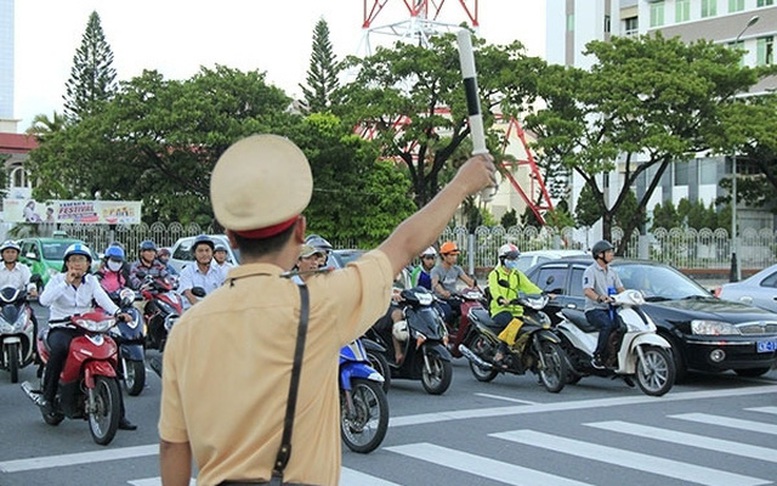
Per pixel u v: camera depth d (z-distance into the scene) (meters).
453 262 14.74
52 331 9.39
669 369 11.79
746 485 7.42
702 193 55.41
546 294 13.66
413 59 35.34
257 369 2.43
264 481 2.42
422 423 10.09
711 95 34.25
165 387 2.58
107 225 34.34
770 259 35.47
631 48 35.50
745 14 53.97
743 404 11.34
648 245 33.84
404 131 36.09
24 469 8.12
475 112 2.86
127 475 7.89
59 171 41.47
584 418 10.38
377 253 2.68
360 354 8.90
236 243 2.59
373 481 7.61
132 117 38.22
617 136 34.81
